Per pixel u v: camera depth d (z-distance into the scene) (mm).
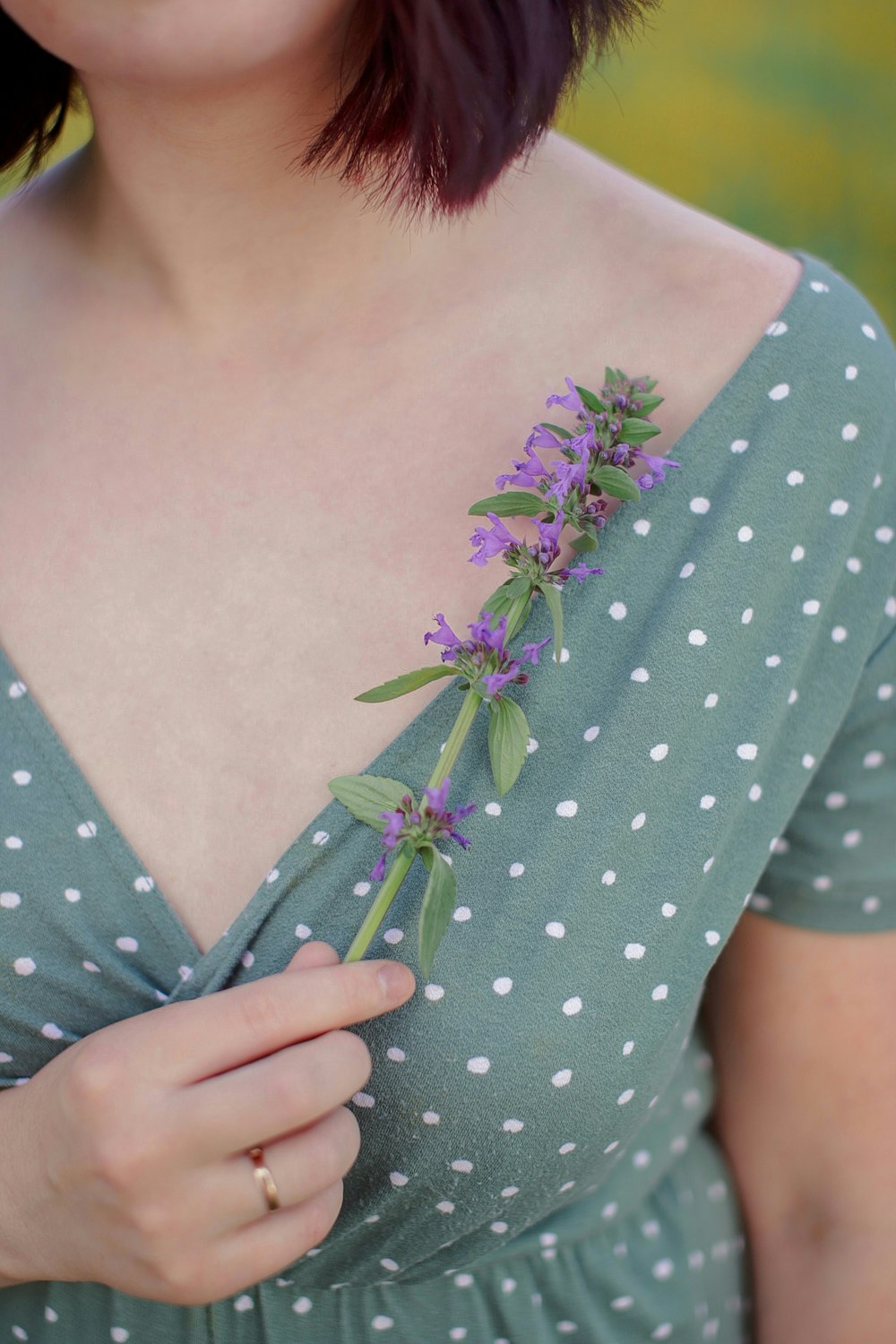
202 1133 523
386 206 594
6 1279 570
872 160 1846
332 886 570
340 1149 540
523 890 570
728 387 589
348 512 597
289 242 603
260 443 608
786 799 609
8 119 648
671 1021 587
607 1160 620
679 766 578
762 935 676
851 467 597
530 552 561
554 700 574
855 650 613
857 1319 684
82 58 528
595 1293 664
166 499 609
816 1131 694
